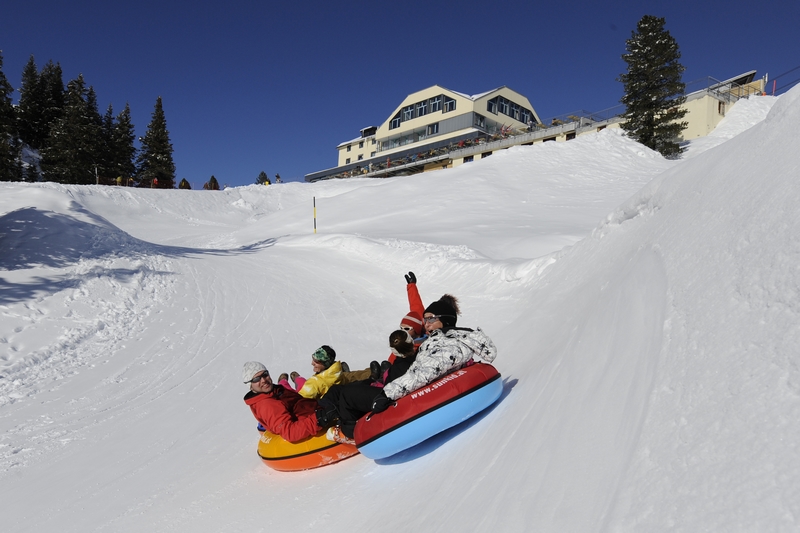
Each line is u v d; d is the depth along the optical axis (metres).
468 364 4.39
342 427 4.81
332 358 5.25
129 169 75.00
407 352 4.69
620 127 48.34
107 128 76.94
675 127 45.62
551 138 53.03
